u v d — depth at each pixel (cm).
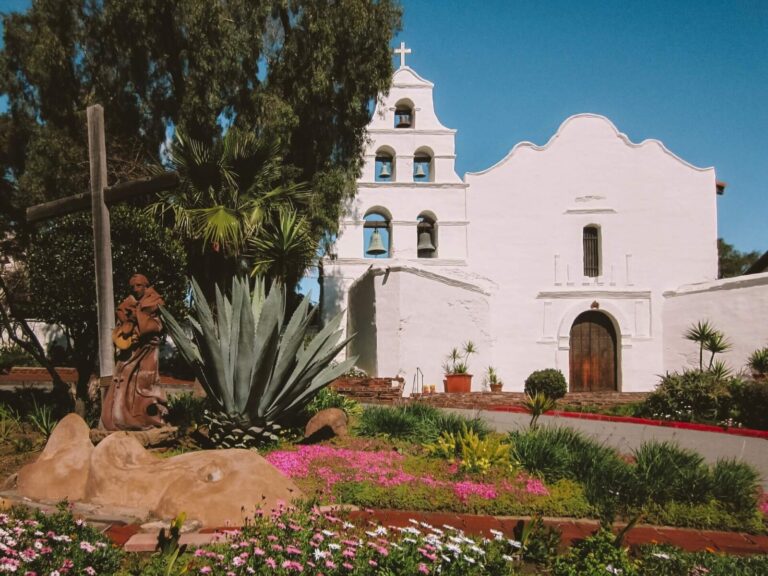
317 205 1791
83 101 1792
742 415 1480
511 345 2202
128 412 792
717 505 691
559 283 2252
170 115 1827
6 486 663
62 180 1759
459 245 2242
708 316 2120
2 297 1323
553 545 495
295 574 399
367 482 698
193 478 587
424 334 1909
